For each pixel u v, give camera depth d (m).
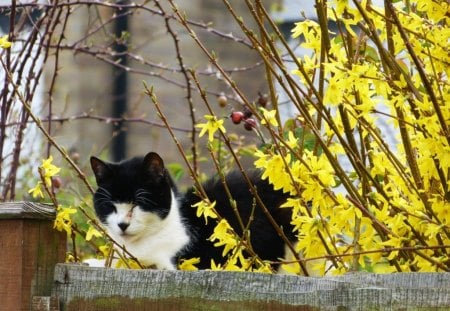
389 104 6.32
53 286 5.60
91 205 10.49
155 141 15.16
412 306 4.90
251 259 6.46
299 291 5.12
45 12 9.55
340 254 6.20
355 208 5.88
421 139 6.19
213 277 5.30
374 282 5.00
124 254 7.09
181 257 8.31
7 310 5.51
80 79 18.17
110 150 16.70
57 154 13.23
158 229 8.31
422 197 6.23
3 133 9.20
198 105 16.83
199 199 8.69
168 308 5.37
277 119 7.09
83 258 9.40
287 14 15.09
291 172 6.10
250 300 5.21
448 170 6.43
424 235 6.21
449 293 4.84
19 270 5.48
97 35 16.14
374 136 6.51
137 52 15.58
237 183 8.84
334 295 5.05
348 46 6.66
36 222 5.57
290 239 8.52
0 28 14.88
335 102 5.85
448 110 6.04
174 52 17.19
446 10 6.11
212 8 17.55
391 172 6.48
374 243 6.12
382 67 7.08
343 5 5.88
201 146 13.55
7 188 9.17
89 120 16.72
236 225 8.52
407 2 6.92
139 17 16.83
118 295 5.47
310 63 6.54
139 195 8.27
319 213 6.23
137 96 16.94
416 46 6.30
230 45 17.42
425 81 5.76
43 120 10.91
